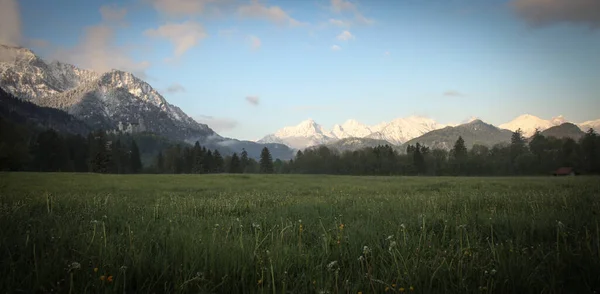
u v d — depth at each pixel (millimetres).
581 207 9961
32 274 4211
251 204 13719
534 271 4441
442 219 8453
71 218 8602
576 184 27844
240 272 4664
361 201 14984
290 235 6805
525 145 162125
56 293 3859
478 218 8445
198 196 20219
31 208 10883
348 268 5023
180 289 4055
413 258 4949
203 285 4215
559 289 4020
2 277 4059
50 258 4648
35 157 106125
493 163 136000
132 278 4516
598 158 110062
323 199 17172
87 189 24016
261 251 5371
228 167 160375
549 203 11797
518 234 6453
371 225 7668
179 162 150000
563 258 4938
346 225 7625
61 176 42781
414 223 7938
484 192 20031
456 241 6160
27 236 5395
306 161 161000
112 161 123688
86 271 4328
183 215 10164
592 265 4500
